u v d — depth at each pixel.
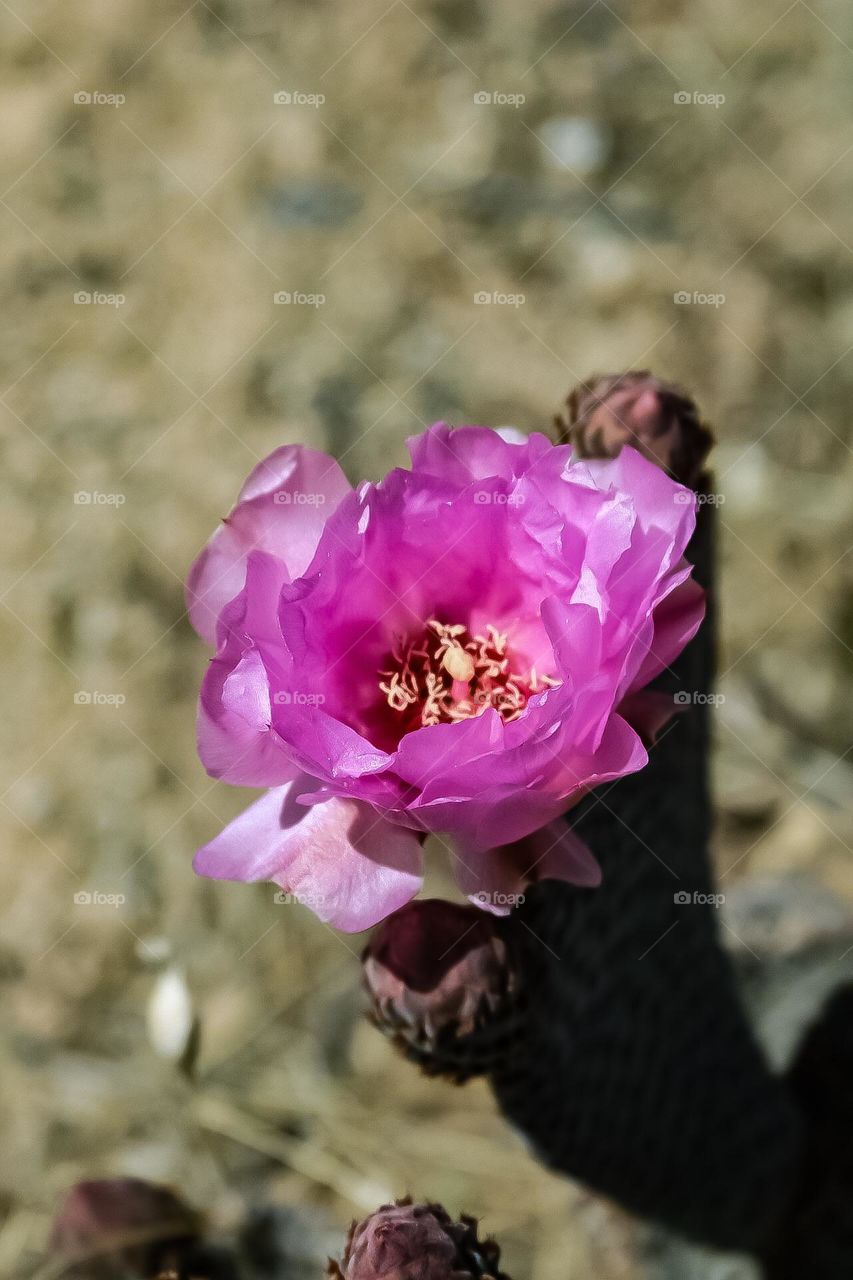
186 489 0.76
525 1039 0.38
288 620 0.33
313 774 0.33
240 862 0.34
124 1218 0.46
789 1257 0.52
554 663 0.36
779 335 0.82
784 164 0.90
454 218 0.87
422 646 0.36
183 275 0.86
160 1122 0.62
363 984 0.37
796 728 0.72
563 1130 0.42
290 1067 0.64
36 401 0.82
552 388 0.79
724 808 0.69
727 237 0.86
